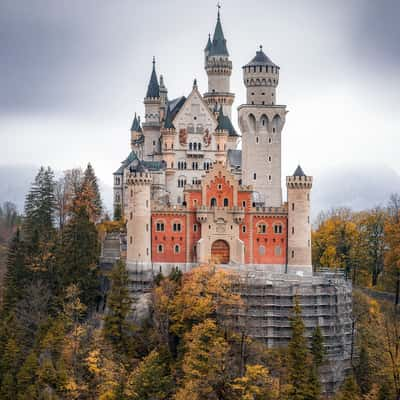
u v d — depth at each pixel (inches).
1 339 6766.7
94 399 6254.9
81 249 7800.2
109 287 7623.0
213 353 6136.8
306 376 5954.7
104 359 6476.4
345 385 6058.1
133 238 7755.9
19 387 6284.5
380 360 6545.3
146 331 6988.2
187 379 6146.7
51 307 7475.4
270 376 6195.9
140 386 6097.4
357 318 7504.9
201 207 7849.4
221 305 6909.5
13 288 7667.3
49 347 6609.3
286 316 6988.2
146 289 7632.9
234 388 5890.8
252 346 6555.1
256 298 7027.6
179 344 6796.3
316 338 6579.7
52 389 6210.6
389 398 5851.4
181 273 7440.9
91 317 7500.0
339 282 7411.4
